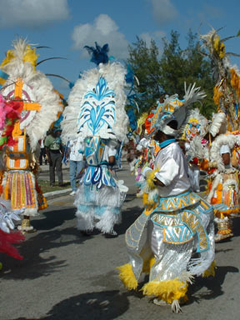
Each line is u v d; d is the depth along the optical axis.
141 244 4.36
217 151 6.05
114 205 6.55
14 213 4.42
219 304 3.99
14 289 4.52
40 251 5.98
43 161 25.75
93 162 6.58
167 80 29.80
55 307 4.02
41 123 6.71
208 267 3.85
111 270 5.08
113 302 4.10
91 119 6.75
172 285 3.70
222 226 6.25
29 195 6.78
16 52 6.88
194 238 3.85
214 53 6.91
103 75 6.89
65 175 17.55
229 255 5.60
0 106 4.41
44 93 6.77
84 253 5.85
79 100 7.05
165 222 3.82
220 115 6.04
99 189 6.52
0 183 6.78
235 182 6.13
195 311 3.84
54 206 9.73
